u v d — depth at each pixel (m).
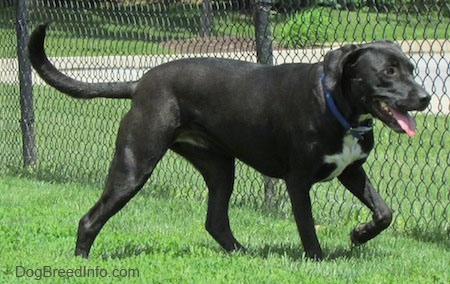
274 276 8.59
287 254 9.90
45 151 17.14
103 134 17.42
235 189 13.94
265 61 12.55
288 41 13.77
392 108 8.70
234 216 12.32
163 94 9.70
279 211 12.66
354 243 9.73
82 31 19.94
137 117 9.66
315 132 9.00
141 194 14.01
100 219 9.66
